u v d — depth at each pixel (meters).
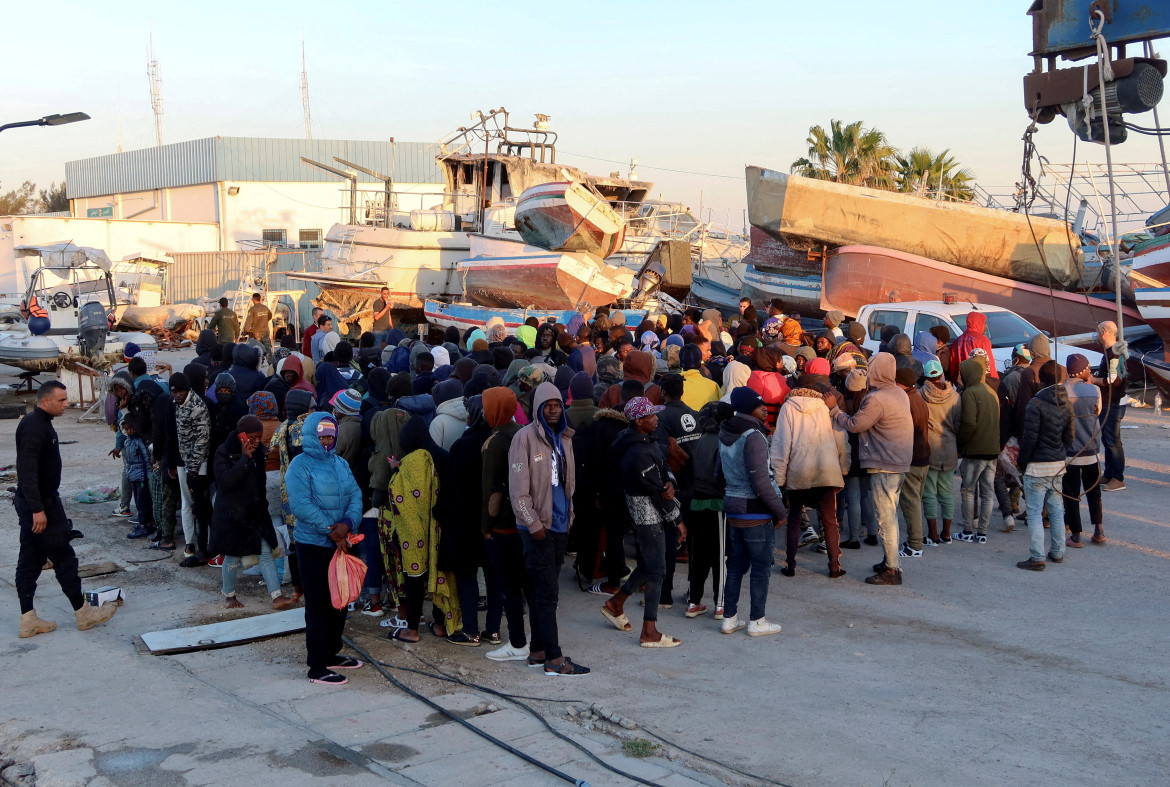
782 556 9.24
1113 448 11.48
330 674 6.02
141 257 38.00
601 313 14.41
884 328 13.03
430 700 5.70
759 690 5.88
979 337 11.11
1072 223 20.11
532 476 6.03
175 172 50.38
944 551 9.25
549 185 20.75
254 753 4.94
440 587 6.76
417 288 25.23
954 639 6.82
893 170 35.91
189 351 25.23
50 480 6.86
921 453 8.93
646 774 4.68
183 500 8.76
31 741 5.09
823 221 21.12
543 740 5.12
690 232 24.80
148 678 6.07
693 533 7.40
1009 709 5.54
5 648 6.64
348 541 5.98
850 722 5.36
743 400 6.78
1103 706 5.57
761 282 24.30
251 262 40.03
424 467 6.69
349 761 4.85
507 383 9.12
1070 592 7.87
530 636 6.91
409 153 50.38
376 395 7.73
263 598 7.83
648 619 6.69
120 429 10.11
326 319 14.84
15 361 20.67
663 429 7.44
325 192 49.31
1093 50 6.94
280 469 7.49
